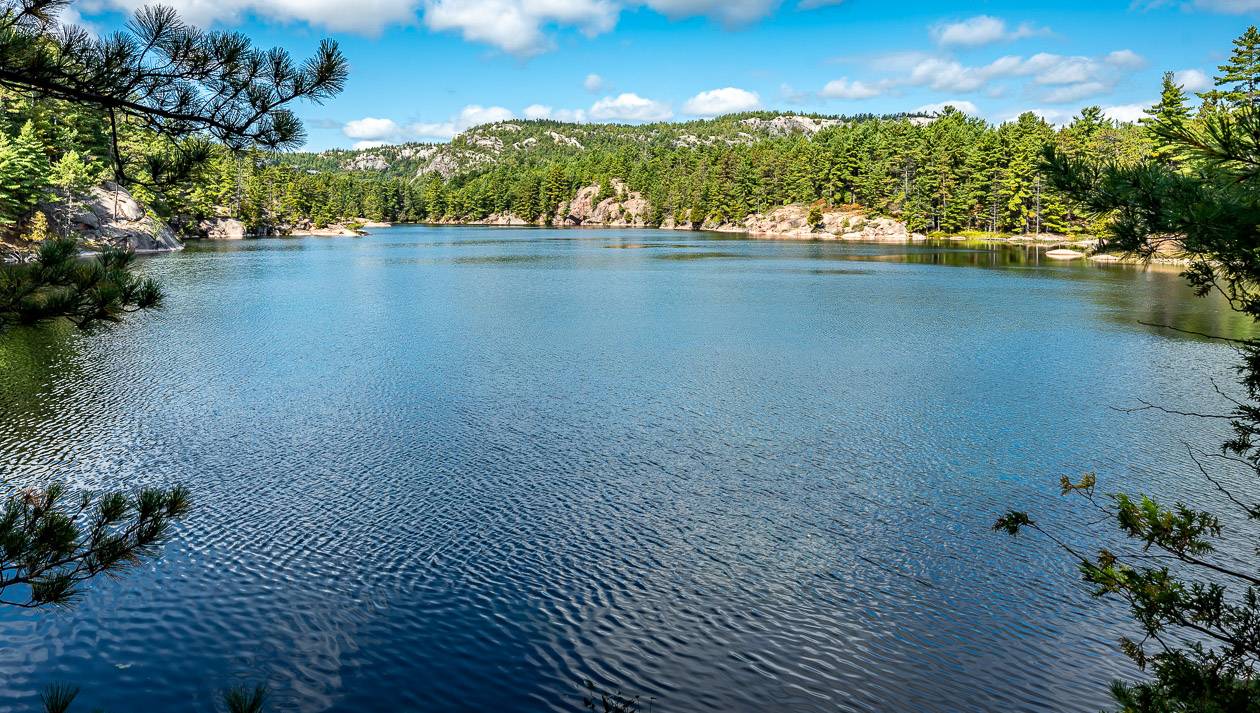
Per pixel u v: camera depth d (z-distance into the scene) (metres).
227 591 14.35
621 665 12.41
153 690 11.62
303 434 22.86
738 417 24.69
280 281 63.16
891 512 17.77
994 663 12.37
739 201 168.88
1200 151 4.70
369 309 47.47
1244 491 18.30
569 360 32.84
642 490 19.02
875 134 169.25
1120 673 12.02
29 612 13.51
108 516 6.68
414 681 11.92
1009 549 15.98
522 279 65.94
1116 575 5.61
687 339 37.62
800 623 13.52
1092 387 27.98
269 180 142.75
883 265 78.31
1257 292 4.77
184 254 90.62
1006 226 124.88
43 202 77.62
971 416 24.67
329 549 16.00
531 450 21.70
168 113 6.30
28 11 5.73
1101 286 58.19
